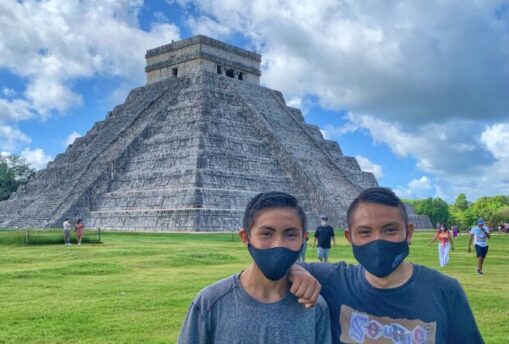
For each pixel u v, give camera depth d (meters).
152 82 102.19
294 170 84.44
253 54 103.06
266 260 5.30
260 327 5.36
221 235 62.03
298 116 103.00
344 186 88.44
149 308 17.45
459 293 5.86
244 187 77.81
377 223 5.73
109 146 89.56
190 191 71.69
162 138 84.31
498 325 15.09
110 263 29.94
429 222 102.12
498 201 141.38
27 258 33.84
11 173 119.38
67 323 15.34
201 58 94.88
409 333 5.74
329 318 5.83
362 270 6.09
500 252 44.31
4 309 17.23
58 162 98.25
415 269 6.00
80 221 47.91
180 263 31.19
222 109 88.75
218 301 5.54
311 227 80.06
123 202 78.88
